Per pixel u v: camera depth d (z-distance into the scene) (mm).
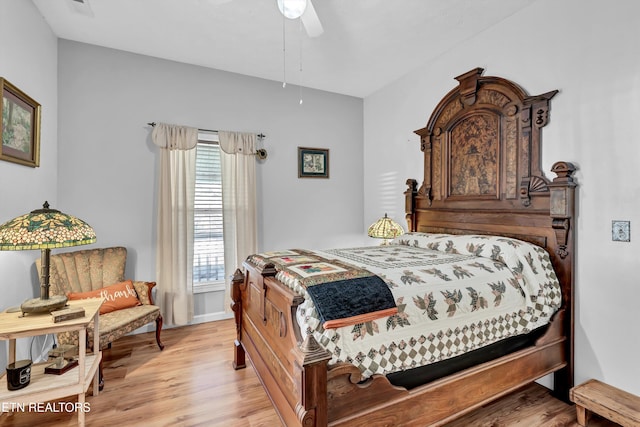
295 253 2314
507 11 2377
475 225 2689
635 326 1788
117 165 3020
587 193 1981
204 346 2793
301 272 1606
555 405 2002
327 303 1342
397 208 3727
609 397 1752
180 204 3193
